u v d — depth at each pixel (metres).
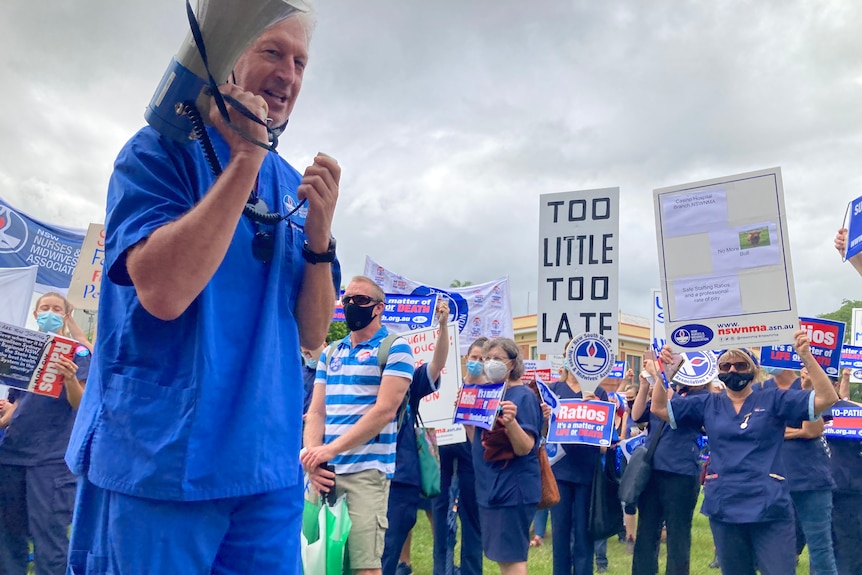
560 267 7.32
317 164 1.89
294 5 1.49
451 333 6.66
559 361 8.20
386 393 4.32
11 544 5.27
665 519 6.44
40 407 5.30
